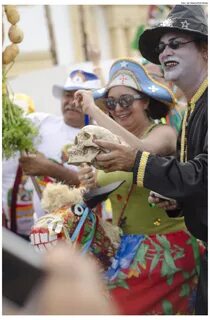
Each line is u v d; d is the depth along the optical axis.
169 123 2.54
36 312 0.71
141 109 2.39
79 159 2.01
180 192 1.92
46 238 2.07
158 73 2.67
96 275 0.77
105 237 2.22
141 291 2.27
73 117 3.08
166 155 2.31
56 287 0.72
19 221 3.12
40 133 3.10
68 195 2.17
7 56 2.52
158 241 2.29
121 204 2.34
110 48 10.08
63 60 8.85
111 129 2.19
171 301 2.29
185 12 2.07
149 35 2.21
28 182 3.09
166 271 2.27
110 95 2.40
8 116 2.58
